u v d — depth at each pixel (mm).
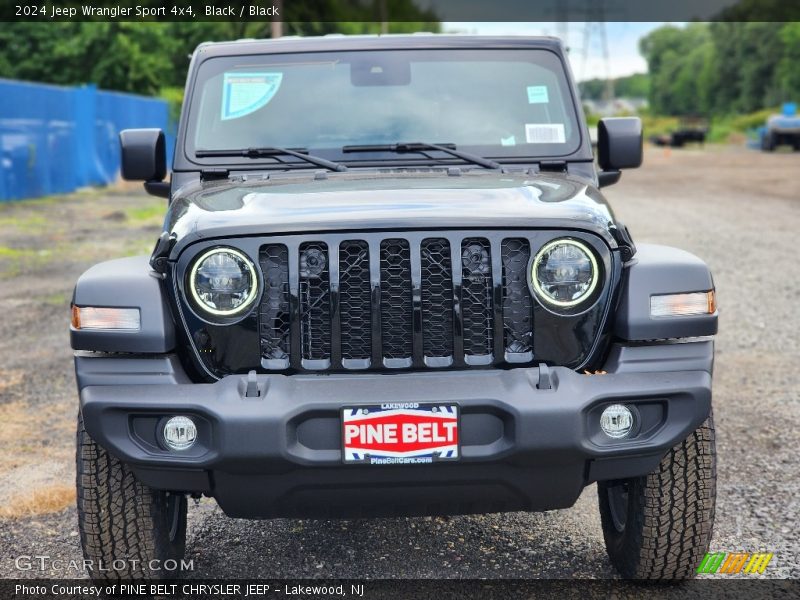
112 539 3457
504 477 3189
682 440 3256
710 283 3334
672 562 3537
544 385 3135
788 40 93125
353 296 3246
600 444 3168
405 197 3494
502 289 3242
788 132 48062
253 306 3227
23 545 4133
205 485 3242
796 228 15047
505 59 4527
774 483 4703
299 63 4496
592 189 3812
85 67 32000
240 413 3068
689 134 60625
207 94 4426
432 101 4402
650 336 3260
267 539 4199
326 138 4293
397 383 3137
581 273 3268
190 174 4246
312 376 3199
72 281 10703
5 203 19219
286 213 3322
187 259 3252
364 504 3271
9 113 19609
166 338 3227
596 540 4125
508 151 4281
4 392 6469
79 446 3465
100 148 24406
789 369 6852
